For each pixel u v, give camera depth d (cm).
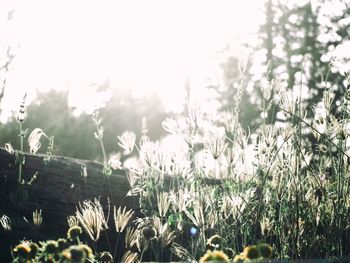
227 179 412
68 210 440
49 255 281
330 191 395
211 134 393
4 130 875
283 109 386
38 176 443
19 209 427
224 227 373
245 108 1387
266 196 390
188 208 422
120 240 439
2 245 385
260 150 392
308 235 375
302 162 385
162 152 401
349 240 391
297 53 1397
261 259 259
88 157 1443
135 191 422
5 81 648
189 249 410
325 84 403
